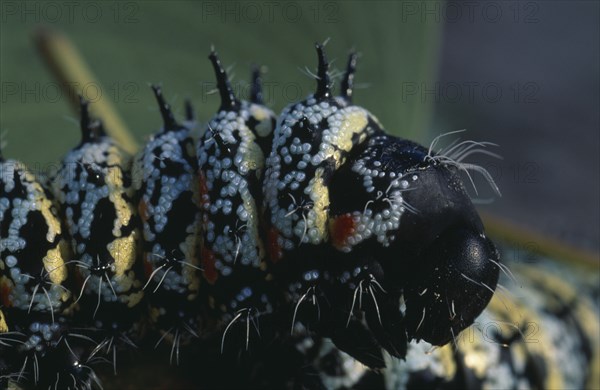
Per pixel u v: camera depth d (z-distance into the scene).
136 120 0.14
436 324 0.10
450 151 0.10
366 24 0.13
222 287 0.10
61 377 0.10
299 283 0.10
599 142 0.26
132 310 0.10
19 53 0.14
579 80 0.28
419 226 0.09
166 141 0.10
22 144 0.14
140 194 0.10
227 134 0.10
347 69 0.10
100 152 0.10
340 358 0.11
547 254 0.13
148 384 0.10
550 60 0.28
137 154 0.10
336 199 0.10
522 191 0.24
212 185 0.10
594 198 0.24
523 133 0.25
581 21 0.30
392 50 0.13
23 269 0.10
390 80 0.13
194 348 0.11
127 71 0.14
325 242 0.10
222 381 0.11
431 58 0.13
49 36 0.13
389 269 0.10
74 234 0.10
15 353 0.10
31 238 0.10
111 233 0.10
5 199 0.10
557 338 0.12
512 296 0.12
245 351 0.10
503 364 0.11
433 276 0.09
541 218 0.23
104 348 0.10
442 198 0.10
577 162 0.25
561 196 0.24
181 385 0.11
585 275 0.13
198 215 0.10
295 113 0.10
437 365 0.11
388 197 0.09
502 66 0.28
